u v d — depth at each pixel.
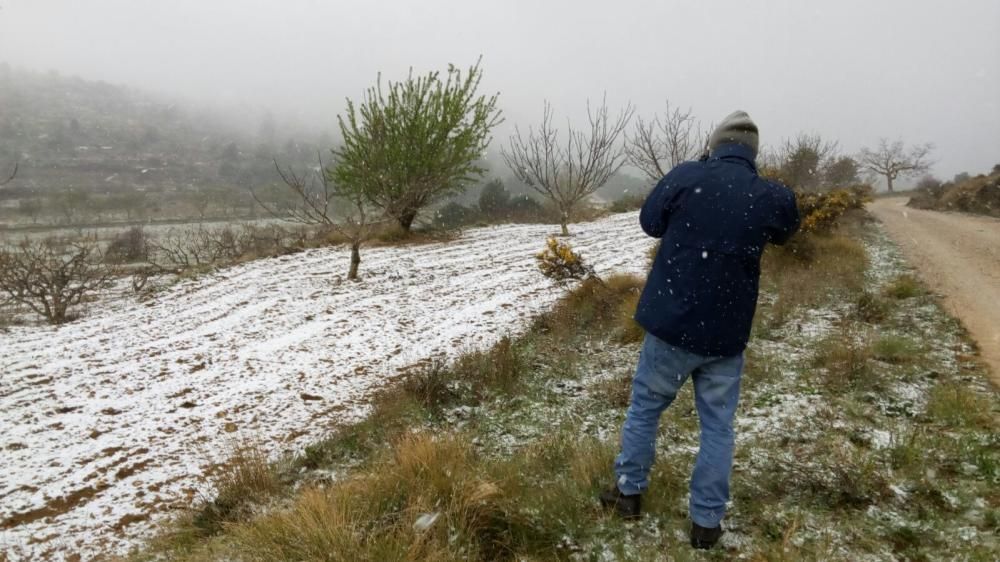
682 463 3.28
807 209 12.38
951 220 21.22
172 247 24.34
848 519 2.64
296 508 2.86
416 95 14.14
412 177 14.56
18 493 3.79
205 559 2.69
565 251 8.58
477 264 12.13
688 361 2.46
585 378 5.34
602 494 2.87
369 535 2.51
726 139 2.55
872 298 6.88
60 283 9.14
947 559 2.30
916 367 4.74
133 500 3.74
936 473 2.97
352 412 5.14
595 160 16.62
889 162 75.06
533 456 3.53
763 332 6.02
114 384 5.64
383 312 8.41
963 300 7.28
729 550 2.48
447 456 3.21
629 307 6.96
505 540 2.64
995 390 4.19
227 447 4.46
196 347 6.78
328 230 15.92
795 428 3.68
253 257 12.80
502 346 5.97
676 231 2.47
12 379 5.65
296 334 7.36
